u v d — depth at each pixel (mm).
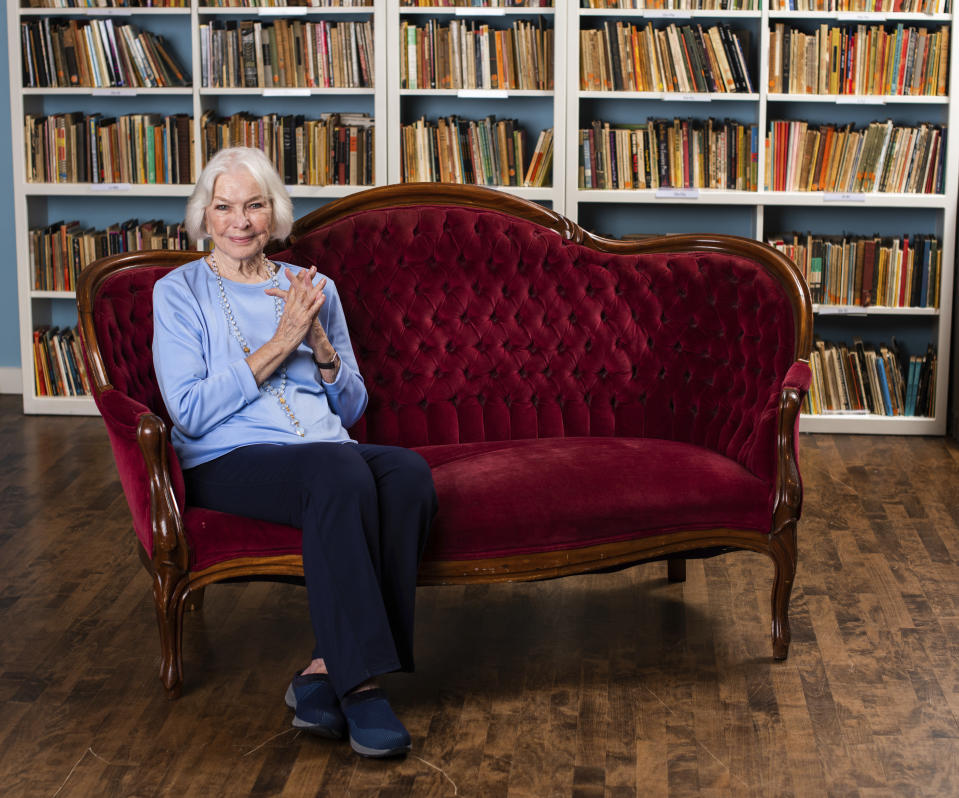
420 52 5098
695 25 5043
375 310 3305
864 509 4156
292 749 2564
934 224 5395
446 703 2773
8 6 5133
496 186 5184
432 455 3156
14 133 5227
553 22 5215
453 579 2771
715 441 3289
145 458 2646
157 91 5180
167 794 2387
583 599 3385
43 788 2404
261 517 2680
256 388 2732
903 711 2725
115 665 2953
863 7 5012
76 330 5441
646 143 5113
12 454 4762
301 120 5266
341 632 2520
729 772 2475
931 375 5113
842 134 5070
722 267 3309
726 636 3129
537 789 2410
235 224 2807
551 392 3412
